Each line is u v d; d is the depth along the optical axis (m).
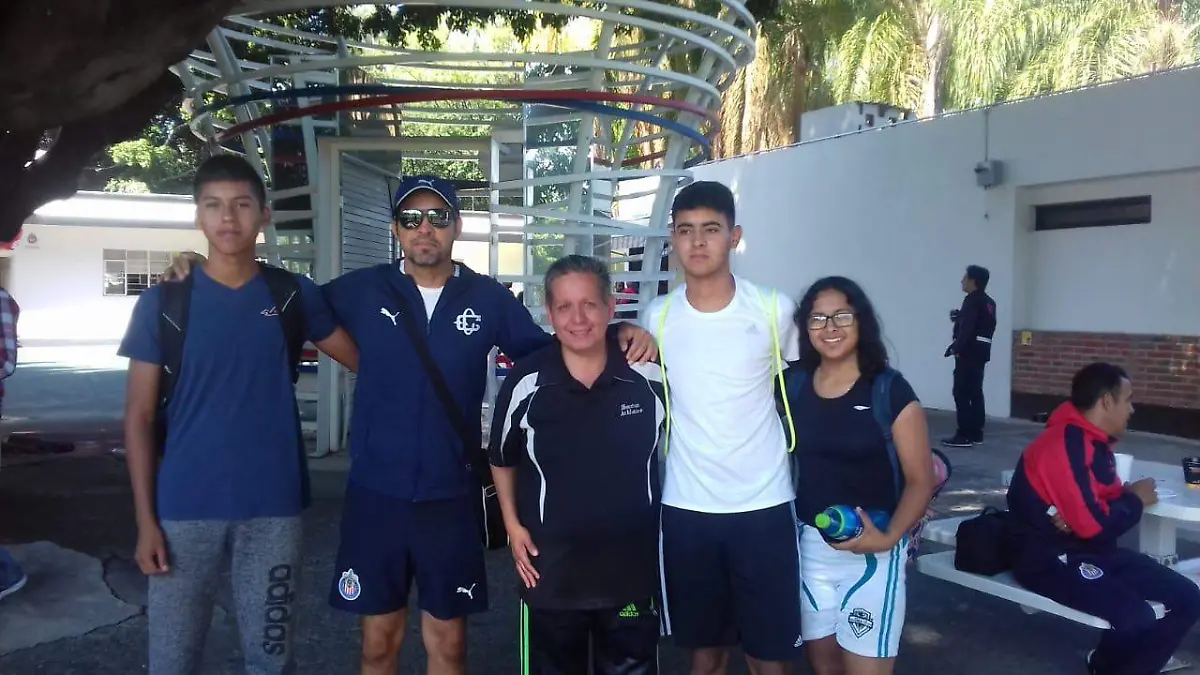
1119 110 9.69
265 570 2.95
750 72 18.48
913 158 11.96
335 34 9.09
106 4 4.53
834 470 3.13
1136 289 9.90
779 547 3.06
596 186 9.03
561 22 9.28
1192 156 9.09
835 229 13.16
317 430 8.50
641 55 9.62
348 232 8.79
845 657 3.16
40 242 22.97
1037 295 10.90
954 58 19.02
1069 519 3.84
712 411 3.04
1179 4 19.70
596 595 2.91
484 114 8.97
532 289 8.23
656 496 3.01
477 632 4.56
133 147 26.17
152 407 2.85
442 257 3.11
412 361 3.07
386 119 9.07
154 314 2.81
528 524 2.96
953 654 4.39
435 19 9.15
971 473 8.12
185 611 2.90
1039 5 18.45
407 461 3.05
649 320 3.15
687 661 4.28
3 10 4.45
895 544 3.00
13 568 4.75
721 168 15.16
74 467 8.16
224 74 7.50
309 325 3.07
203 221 2.81
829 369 3.20
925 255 11.88
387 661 3.21
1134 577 3.80
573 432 2.90
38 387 14.61
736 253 15.05
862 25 18.64
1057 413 4.03
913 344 12.09
